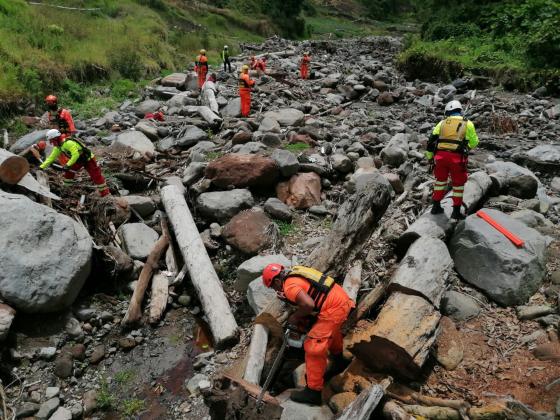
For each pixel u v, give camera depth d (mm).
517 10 18078
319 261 5340
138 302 6223
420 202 7277
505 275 5266
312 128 10398
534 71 14703
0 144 10039
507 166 7570
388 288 4945
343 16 59562
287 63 20922
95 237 7188
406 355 4188
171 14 30625
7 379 5207
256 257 6379
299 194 7871
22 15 16562
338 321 4180
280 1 44969
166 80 16219
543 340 4680
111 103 13914
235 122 11688
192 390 5125
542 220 6605
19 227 5730
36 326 5664
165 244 7031
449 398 4207
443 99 14281
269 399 4117
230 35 36406
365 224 5477
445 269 4996
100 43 17484
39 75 13398
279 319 4863
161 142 10359
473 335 4902
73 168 7391
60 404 5066
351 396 4191
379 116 12758
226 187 8016
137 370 5531
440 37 21266
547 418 3711
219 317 5668
